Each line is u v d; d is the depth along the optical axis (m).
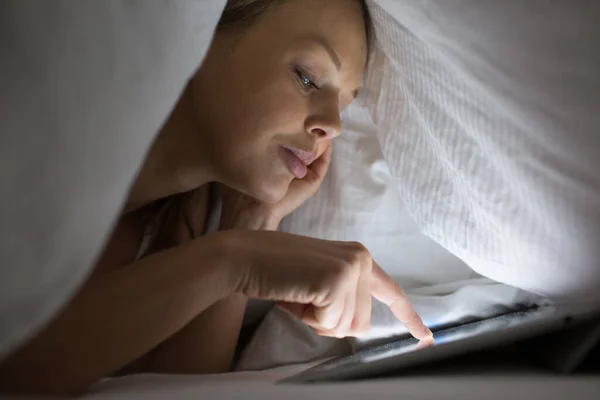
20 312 0.27
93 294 0.43
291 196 0.77
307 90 0.63
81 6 0.29
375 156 0.86
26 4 0.27
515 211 0.56
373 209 0.84
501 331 0.42
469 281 0.77
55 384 0.39
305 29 0.62
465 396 0.30
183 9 0.37
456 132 0.60
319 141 0.66
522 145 0.51
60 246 0.27
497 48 0.47
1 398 0.30
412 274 0.82
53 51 0.27
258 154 0.62
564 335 0.41
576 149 0.47
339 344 0.71
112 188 0.30
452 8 0.49
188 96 0.63
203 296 0.47
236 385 0.41
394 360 0.40
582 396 0.30
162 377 0.49
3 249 0.26
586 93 0.43
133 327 0.43
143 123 0.33
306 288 0.51
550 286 0.58
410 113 0.70
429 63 0.60
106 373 0.42
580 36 0.42
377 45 0.72
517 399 0.29
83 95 0.28
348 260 0.53
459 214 0.66
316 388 0.34
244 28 0.62
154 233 0.78
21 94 0.26
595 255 0.52
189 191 0.79
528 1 0.43
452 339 0.47
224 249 0.50
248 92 0.61
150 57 0.33
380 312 0.71
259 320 0.83
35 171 0.26
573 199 0.50
